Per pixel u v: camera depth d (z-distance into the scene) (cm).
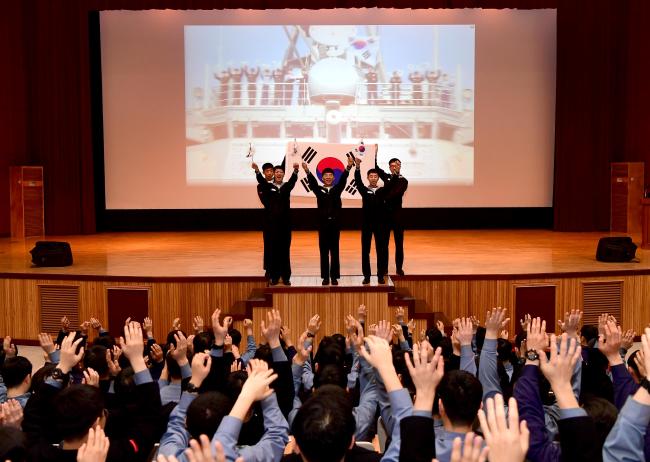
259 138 1426
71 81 1432
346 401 231
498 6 1383
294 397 383
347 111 1416
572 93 1443
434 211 1453
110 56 1441
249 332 572
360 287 832
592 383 411
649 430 261
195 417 277
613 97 1459
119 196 1459
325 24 1410
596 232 1441
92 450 219
